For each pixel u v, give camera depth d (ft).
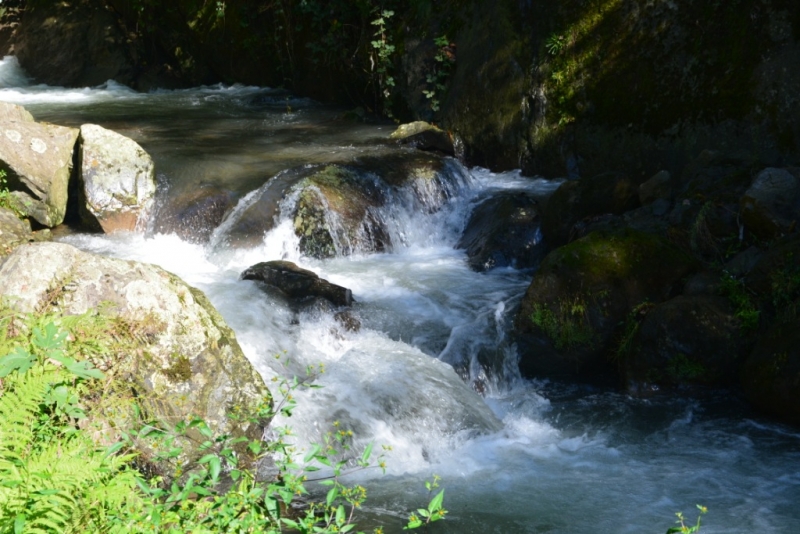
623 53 33.58
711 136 31.24
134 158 30.60
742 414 21.77
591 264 24.25
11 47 57.72
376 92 42.91
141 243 29.68
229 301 24.29
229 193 31.07
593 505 17.89
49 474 12.20
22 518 11.32
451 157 35.96
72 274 17.02
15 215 27.04
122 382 16.51
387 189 32.27
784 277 22.61
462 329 25.07
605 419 21.84
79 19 54.65
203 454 16.99
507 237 29.91
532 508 17.78
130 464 15.83
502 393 23.85
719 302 22.93
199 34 51.21
